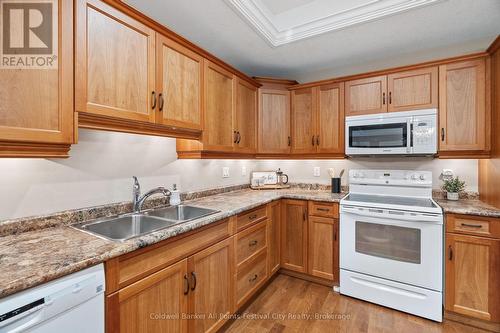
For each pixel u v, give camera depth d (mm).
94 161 1536
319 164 2988
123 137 1701
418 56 2449
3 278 750
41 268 825
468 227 1785
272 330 1775
